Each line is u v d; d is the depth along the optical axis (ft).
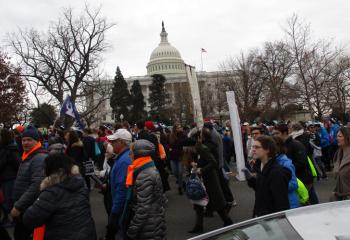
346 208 7.48
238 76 152.56
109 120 286.05
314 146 41.42
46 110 126.82
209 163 22.88
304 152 21.79
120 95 267.39
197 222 23.47
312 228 6.57
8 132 24.36
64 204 12.34
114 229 15.57
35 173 16.29
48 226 12.43
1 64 112.78
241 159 41.22
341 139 17.42
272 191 13.91
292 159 21.90
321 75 118.21
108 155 22.24
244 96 136.05
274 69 118.62
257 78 130.82
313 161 35.04
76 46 114.01
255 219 7.82
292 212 7.71
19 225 16.15
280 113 115.24
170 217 27.76
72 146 28.73
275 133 22.38
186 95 226.58
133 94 281.33
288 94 108.99
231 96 39.58
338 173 17.46
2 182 24.30
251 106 131.03
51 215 12.33
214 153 27.78
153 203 14.29
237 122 40.32
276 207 13.85
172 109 250.57
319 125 48.98
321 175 43.27
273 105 139.64
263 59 133.59
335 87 113.19
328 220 6.85
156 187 14.39
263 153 14.48
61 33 122.83
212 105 204.74
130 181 14.53
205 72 253.03
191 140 23.84
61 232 12.25
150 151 14.66
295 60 117.80
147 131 31.60
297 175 21.93
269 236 6.75
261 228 7.23
